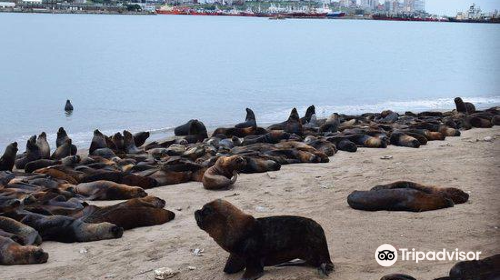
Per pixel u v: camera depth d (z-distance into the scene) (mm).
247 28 159125
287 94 37500
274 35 122438
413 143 18391
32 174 14758
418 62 64250
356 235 9086
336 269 7711
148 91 37656
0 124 25672
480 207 10227
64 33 108562
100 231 9945
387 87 42406
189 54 68875
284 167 15594
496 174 13008
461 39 122250
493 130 22359
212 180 13297
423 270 7445
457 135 20672
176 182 14297
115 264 8773
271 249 7645
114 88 38969
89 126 25672
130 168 15438
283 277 7520
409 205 10133
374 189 10891
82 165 15367
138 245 9555
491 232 8836
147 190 13602
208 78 45469
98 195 12734
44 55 62750
